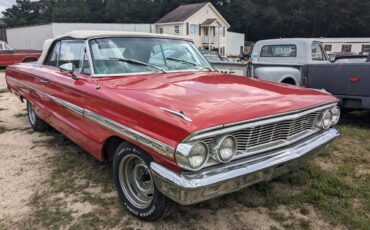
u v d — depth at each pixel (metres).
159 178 2.52
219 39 46.28
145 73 3.77
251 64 8.16
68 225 3.00
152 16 62.59
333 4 51.94
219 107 2.62
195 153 2.34
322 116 3.36
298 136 3.11
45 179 3.87
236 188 2.62
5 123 6.35
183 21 42.03
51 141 5.20
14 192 3.57
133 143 2.78
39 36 38.47
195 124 2.34
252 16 60.06
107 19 63.41
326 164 4.35
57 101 4.13
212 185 2.41
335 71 5.93
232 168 2.55
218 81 3.51
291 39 9.41
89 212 3.20
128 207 3.13
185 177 2.39
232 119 2.47
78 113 3.61
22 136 5.48
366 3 51.16
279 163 2.77
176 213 3.18
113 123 2.99
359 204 3.37
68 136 4.05
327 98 3.40
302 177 3.86
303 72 6.42
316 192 3.54
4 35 42.28
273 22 58.22
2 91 10.64
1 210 3.23
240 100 2.83
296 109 2.92
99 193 3.54
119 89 3.12
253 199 3.45
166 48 4.23
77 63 3.92
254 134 2.69
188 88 3.12
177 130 2.36
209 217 3.13
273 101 2.92
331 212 3.21
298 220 3.10
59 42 4.55
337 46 26.78
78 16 63.72
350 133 5.60
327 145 3.40
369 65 5.52
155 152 2.53
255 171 2.62
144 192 3.06
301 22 55.75
